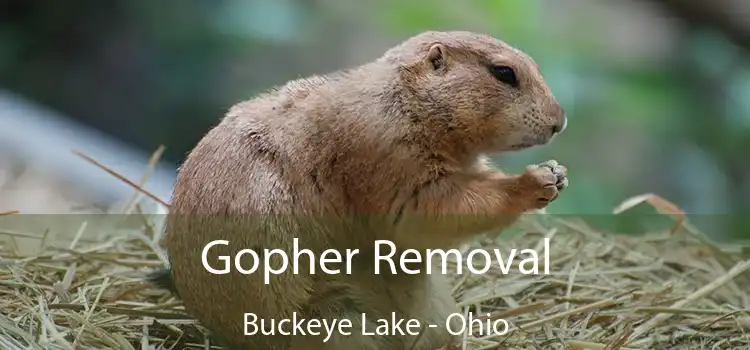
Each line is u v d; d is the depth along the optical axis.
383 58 0.79
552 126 0.77
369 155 0.76
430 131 0.76
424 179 0.76
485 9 1.38
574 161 1.35
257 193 0.75
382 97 0.77
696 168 1.32
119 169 1.21
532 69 0.77
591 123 1.35
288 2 1.55
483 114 0.76
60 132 1.37
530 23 1.37
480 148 0.77
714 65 1.25
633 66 1.35
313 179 0.76
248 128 0.77
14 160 1.19
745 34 1.01
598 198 1.28
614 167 1.35
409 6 1.44
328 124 0.77
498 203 0.76
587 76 1.33
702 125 1.29
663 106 1.31
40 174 1.16
